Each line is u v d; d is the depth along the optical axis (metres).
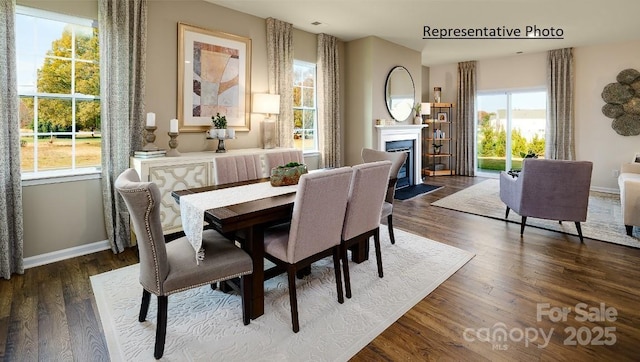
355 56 5.85
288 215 2.19
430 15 4.61
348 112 6.04
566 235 3.77
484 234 3.82
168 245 2.16
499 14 4.58
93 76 3.37
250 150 4.31
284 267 2.21
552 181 3.51
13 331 2.04
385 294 2.48
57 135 3.21
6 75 2.71
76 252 3.25
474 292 2.51
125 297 2.45
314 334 2.01
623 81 5.98
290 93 4.97
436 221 4.35
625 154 6.10
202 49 4.02
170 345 1.91
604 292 2.50
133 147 3.51
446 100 8.26
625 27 5.17
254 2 4.11
